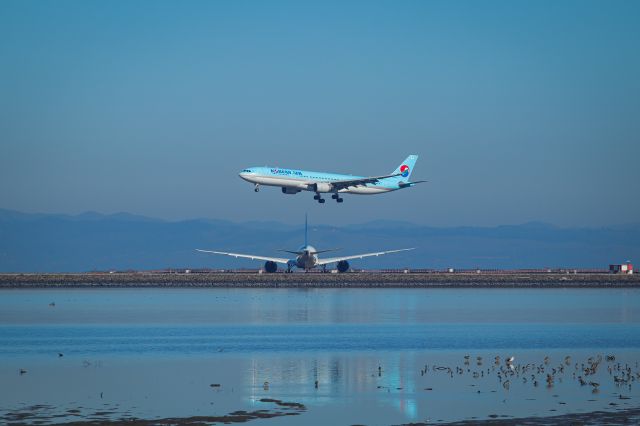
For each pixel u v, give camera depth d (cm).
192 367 15850
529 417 11606
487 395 13175
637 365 16075
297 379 14562
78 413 11825
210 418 11569
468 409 12156
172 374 15062
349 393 13325
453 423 11294
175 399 12825
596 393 13312
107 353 17825
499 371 15362
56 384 14062
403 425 11200
